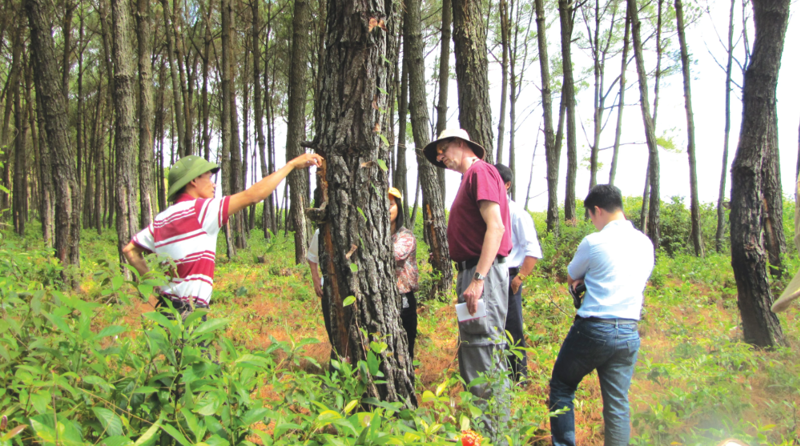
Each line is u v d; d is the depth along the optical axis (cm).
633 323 259
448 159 307
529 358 413
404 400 239
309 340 190
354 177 234
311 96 2205
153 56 1645
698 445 242
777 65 454
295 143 1033
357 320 235
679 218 1410
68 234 655
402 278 354
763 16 456
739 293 467
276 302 651
